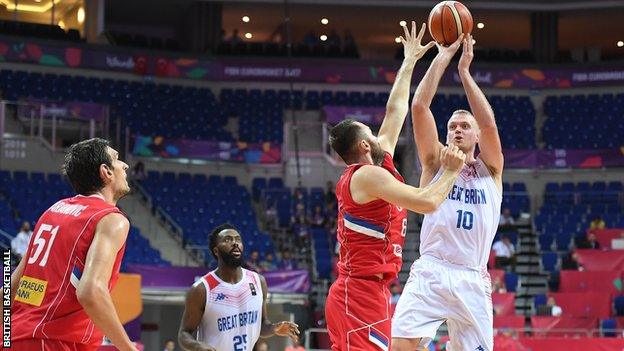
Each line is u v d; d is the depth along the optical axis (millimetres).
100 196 4996
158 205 26625
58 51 30719
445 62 6422
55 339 4684
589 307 22078
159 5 34188
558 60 34219
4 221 22734
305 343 18859
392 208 5500
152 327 23344
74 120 27609
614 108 32375
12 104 28094
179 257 25203
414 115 6391
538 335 20344
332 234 25750
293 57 33031
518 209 28766
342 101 32500
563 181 30875
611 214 27578
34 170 26531
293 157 30391
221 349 7645
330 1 33156
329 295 5668
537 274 25125
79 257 4730
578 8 33594
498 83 33219
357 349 5426
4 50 30000
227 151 29266
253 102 32125
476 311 6352
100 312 4527
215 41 33344
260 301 7855
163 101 31062
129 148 28344
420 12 34031
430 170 6473
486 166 6566
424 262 6473
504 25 35938
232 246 7656
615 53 39438
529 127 31938
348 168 5535
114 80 31094
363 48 39281
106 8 34562
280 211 27922
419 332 6359
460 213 6383
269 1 33219
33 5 35562
